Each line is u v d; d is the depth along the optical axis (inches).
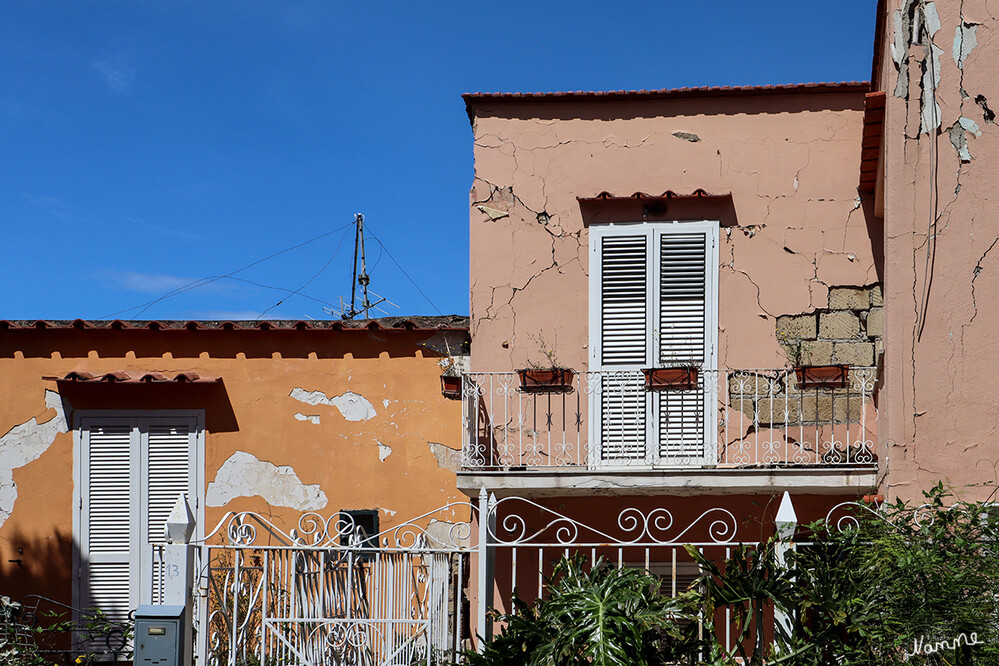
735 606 226.4
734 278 385.1
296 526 394.3
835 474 331.9
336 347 403.5
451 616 375.6
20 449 401.1
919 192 271.3
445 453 394.6
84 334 405.1
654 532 378.9
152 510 398.3
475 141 402.9
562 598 222.1
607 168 396.2
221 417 401.7
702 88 388.5
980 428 260.2
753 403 378.0
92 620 373.1
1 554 395.2
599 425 382.6
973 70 270.8
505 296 394.9
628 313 388.8
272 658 278.1
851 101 384.8
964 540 213.6
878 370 310.7
